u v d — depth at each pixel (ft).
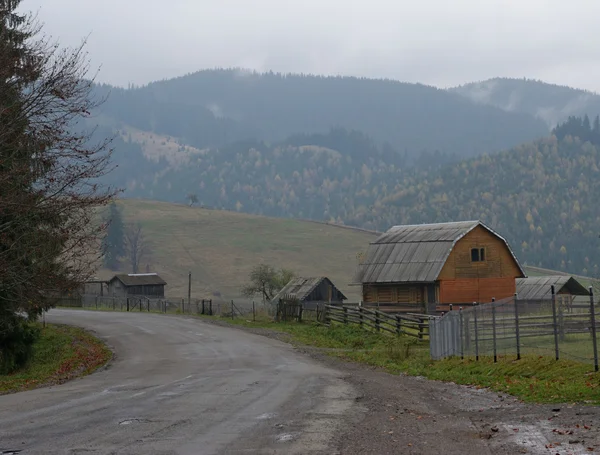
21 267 81.10
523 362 68.28
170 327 150.30
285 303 167.32
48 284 83.41
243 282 479.82
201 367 82.58
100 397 54.60
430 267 177.68
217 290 458.91
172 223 633.20
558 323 88.33
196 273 501.97
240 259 537.65
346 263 541.34
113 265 513.86
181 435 36.88
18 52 77.61
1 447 33.73
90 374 82.74
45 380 79.97
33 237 79.82
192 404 49.08
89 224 83.35
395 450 33.65
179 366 85.25
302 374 72.08
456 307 170.71
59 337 133.80
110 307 249.34
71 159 79.00
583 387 52.80
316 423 40.91
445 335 85.81
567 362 64.75
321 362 88.94
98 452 32.37
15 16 84.43
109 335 136.15
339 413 45.03
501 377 64.64
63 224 80.89
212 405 48.52
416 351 100.48
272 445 34.30
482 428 40.19
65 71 78.02
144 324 158.40
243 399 51.80
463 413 46.55
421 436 37.47
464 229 181.98
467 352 83.46
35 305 92.12
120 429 38.73
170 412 45.21
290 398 52.37
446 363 79.15
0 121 74.84
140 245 537.65
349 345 118.21
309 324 155.94
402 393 57.16
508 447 34.42
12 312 96.02
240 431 38.11
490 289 182.60
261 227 644.69
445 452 33.32
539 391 53.72
